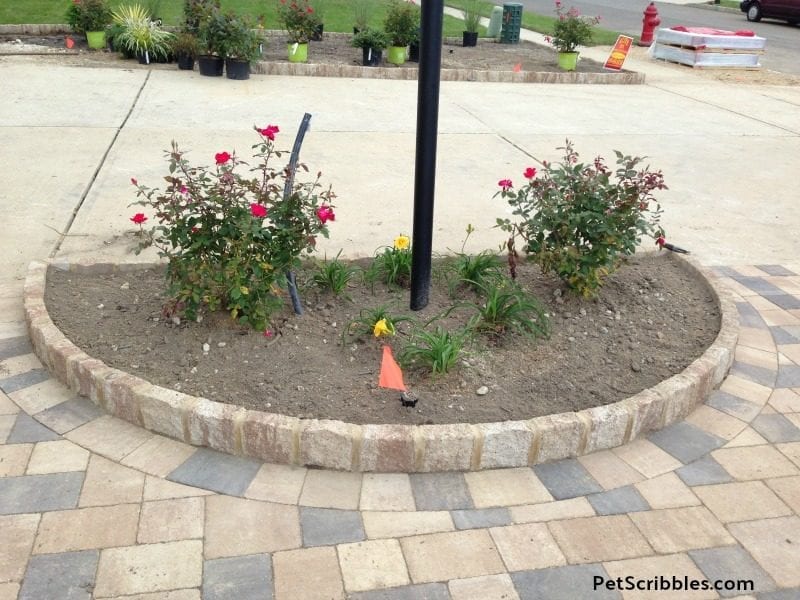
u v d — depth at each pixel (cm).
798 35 1980
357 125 781
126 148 641
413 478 266
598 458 283
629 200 359
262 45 1155
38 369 320
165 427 279
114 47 1084
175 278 330
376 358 322
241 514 244
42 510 241
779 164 736
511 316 348
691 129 871
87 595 210
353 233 489
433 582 222
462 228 515
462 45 1449
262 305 323
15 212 489
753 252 507
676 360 340
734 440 298
